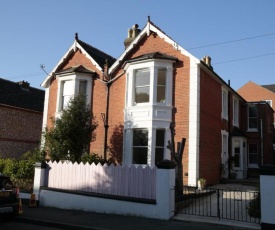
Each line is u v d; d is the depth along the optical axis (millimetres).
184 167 15414
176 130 15984
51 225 9758
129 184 10914
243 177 21562
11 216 10414
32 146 27906
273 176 8445
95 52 21344
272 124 30297
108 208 11078
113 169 11391
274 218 8273
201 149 15859
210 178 16844
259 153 23469
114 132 17766
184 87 16188
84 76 19094
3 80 28672
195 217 9820
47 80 20812
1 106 25750
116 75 18422
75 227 9258
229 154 20672
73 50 20312
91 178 11945
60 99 19469
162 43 17219
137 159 16438
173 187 10164
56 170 13031
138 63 16844
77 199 11969
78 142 15820
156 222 9461
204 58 20562
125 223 9414
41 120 29266
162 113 16172
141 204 10352
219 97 19344
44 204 12891
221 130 19312
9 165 16672
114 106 18094
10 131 26156
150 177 10477
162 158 16016
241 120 25781
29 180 15594
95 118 18547
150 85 16375
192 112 15719
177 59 16484
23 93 29375
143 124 16234
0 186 10047
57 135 15688
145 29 17625
